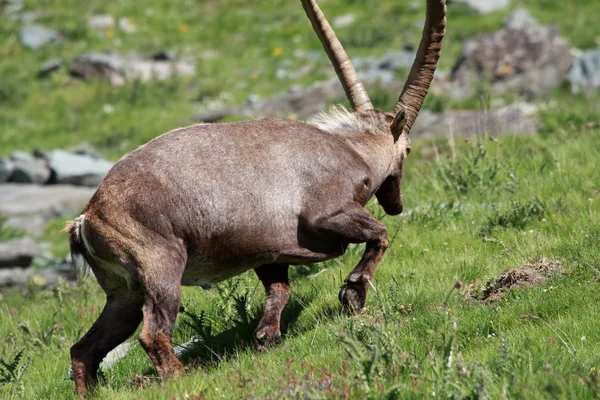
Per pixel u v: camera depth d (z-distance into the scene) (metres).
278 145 22.33
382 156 24.67
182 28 102.00
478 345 19.08
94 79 89.31
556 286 21.39
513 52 74.31
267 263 22.38
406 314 22.20
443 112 64.50
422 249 28.03
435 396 15.00
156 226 20.28
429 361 16.44
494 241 26.89
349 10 102.62
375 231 22.52
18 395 22.84
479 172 35.88
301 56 92.25
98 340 21.59
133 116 80.44
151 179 20.50
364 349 17.06
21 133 78.94
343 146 23.61
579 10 95.06
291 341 21.52
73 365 21.36
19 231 57.56
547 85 71.38
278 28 101.12
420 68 26.45
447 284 23.81
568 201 29.92
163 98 84.19
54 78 89.50
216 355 22.03
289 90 82.12
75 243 21.09
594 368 15.87
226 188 21.16
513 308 20.53
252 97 80.69
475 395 14.69
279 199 21.88
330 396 15.81
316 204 22.28
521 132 51.97
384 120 25.36
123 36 99.50
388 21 96.31
